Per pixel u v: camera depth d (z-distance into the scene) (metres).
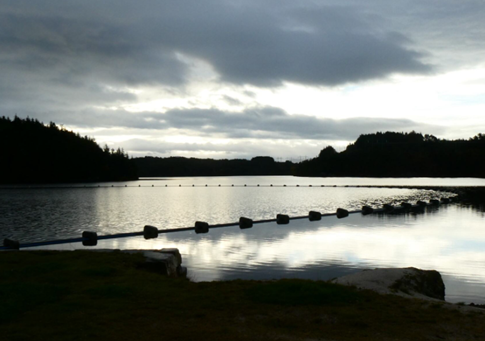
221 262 16.14
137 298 8.80
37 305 8.27
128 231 25.92
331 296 8.80
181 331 6.95
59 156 131.25
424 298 9.55
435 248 18.98
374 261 16.38
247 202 49.22
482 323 7.57
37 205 44.78
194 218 32.91
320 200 51.69
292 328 7.20
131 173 160.50
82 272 10.91
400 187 81.50
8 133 127.94
